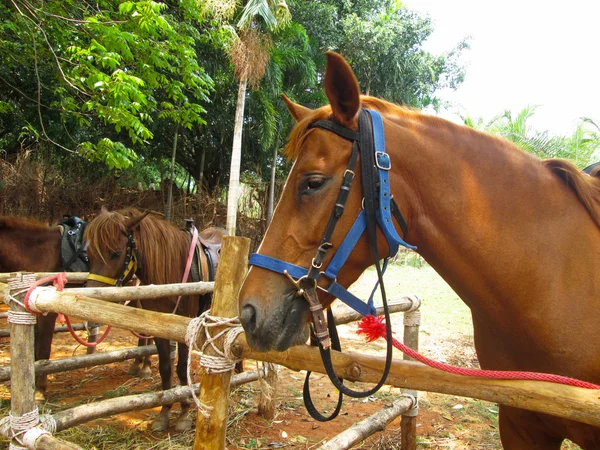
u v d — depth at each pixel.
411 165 1.24
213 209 10.79
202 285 2.55
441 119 1.36
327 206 1.13
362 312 1.21
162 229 3.13
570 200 1.34
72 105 6.09
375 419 2.25
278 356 1.27
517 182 1.29
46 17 5.55
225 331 1.32
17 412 1.68
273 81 9.20
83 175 10.29
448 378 1.11
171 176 10.55
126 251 2.95
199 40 8.39
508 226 1.25
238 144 7.93
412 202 1.25
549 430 1.38
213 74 9.73
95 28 5.13
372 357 1.22
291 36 9.51
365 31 10.95
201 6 7.10
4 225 3.37
